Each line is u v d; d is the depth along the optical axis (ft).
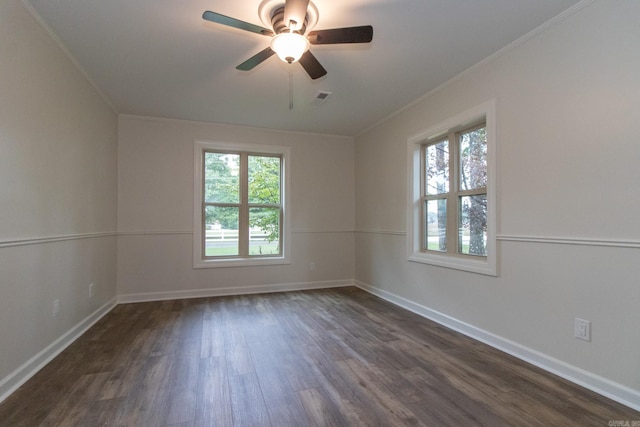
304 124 14.70
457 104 9.91
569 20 6.87
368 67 9.35
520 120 7.92
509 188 8.19
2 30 5.93
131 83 10.34
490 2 6.60
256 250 15.44
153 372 7.16
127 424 5.36
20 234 6.52
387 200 13.76
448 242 10.77
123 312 11.76
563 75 6.98
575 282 6.75
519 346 7.91
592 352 6.44
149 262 13.52
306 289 15.76
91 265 10.32
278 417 5.57
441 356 8.01
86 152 9.87
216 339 9.14
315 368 7.38
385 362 7.68
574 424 5.35
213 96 11.43
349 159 16.78
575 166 6.75
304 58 7.32
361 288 15.92
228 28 7.50
